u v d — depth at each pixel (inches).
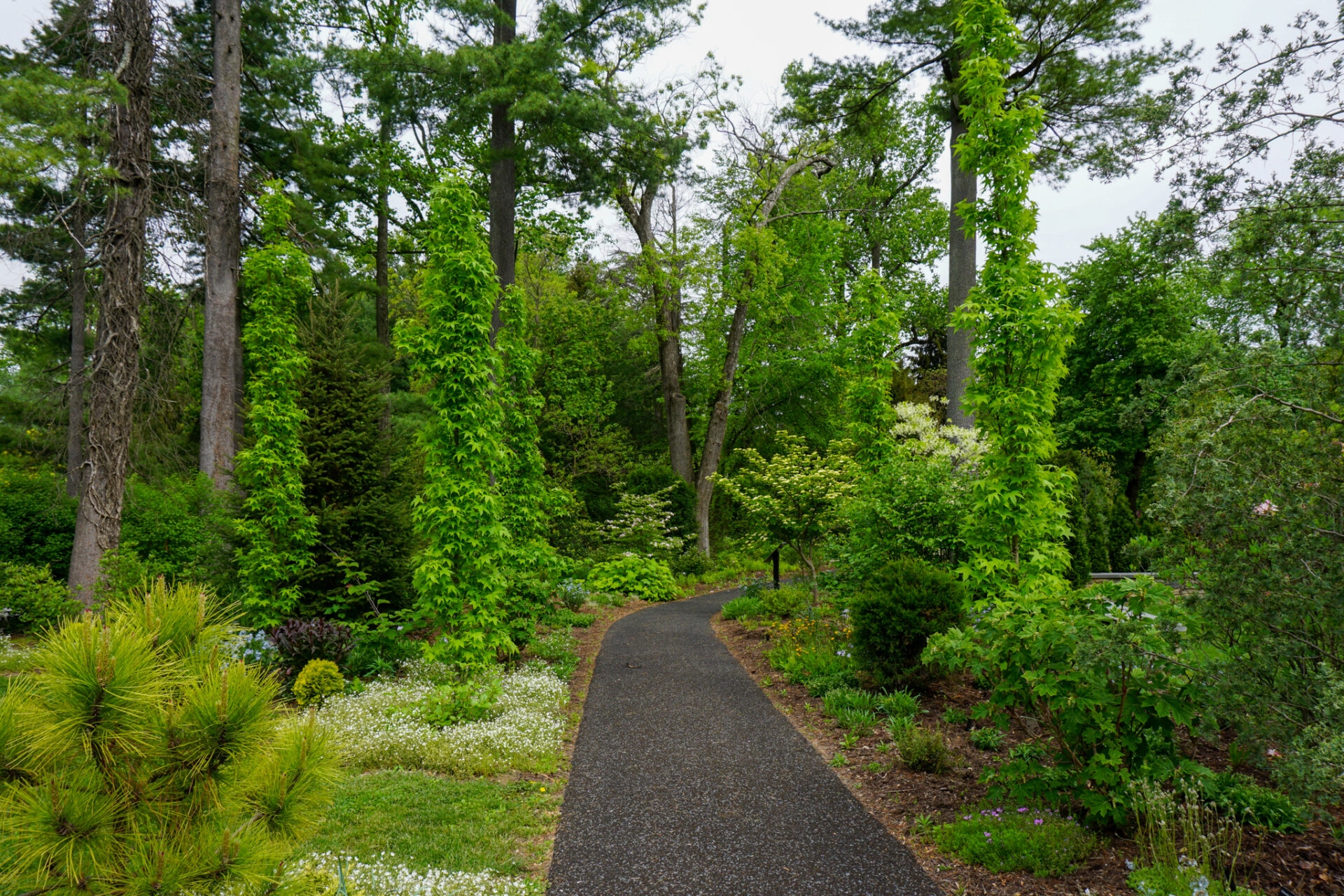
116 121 403.5
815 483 449.4
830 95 600.1
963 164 306.8
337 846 166.4
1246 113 229.3
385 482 422.9
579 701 303.7
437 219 326.0
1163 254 250.7
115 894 76.3
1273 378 161.3
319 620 333.4
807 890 149.4
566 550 701.3
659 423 1245.7
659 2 591.5
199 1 566.3
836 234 953.5
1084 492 571.8
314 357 418.6
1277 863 144.1
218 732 82.7
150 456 511.5
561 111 523.5
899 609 277.3
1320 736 126.2
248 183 515.8
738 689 320.2
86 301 648.4
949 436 464.4
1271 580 136.7
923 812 184.9
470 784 207.5
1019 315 286.7
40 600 384.5
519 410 418.9
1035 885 145.4
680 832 178.1
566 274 1170.6
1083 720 161.2
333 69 534.3
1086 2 490.6
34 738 77.7
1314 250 200.2
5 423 701.3
